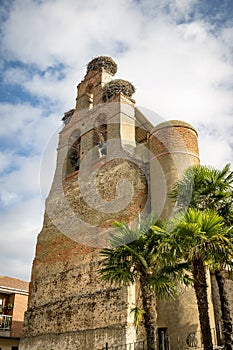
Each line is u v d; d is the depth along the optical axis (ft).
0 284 78.28
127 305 41.98
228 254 30.35
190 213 30.53
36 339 52.54
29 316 56.03
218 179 37.96
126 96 60.44
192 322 40.32
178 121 52.95
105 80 67.10
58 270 55.06
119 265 32.22
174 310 41.04
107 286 45.80
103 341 42.57
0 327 70.38
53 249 58.03
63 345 47.60
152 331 30.45
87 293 48.24
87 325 45.78
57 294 53.11
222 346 39.55
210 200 37.60
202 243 29.58
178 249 29.43
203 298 30.37
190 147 51.19
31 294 57.98
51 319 51.78
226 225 36.06
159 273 32.45
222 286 34.91
